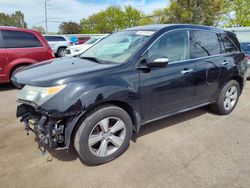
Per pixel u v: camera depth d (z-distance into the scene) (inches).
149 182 101.3
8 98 225.5
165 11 976.3
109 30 2507.4
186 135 143.5
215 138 139.9
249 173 107.1
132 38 135.1
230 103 177.8
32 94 101.9
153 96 124.4
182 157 119.6
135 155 121.1
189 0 842.8
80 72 104.9
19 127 155.3
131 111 120.0
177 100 138.5
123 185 99.6
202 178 103.9
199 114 177.2
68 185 99.7
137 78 116.0
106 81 105.8
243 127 155.6
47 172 108.0
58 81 97.8
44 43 274.1
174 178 103.7
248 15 1040.2
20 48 255.6
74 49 455.2
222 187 98.3
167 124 158.6
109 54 134.2
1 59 243.6
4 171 108.3
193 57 144.0
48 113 97.3
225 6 1037.2
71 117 99.7
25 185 99.4
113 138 114.7
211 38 158.2
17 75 119.3
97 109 106.7
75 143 105.8
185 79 137.1
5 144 132.3
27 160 117.1
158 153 123.1
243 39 409.1
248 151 125.5
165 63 115.8
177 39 137.1
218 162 115.4
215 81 158.2
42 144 112.3
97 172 108.0
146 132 146.6
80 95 98.1
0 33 243.6
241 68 175.3
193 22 829.8
